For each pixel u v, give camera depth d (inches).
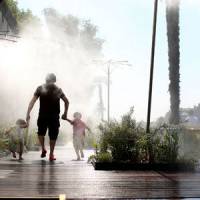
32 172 384.5
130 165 464.4
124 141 493.7
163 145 489.1
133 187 296.4
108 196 255.9
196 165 476.7
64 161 536.4
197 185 309.7
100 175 377.7
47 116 538.3
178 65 1325.0
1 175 359.3
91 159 503.5
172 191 277.7
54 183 312.2
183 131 532.4
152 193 268.7
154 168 470.0
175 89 1314.0
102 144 502.3
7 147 701.9
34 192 267.1
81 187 292.8
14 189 279.4
